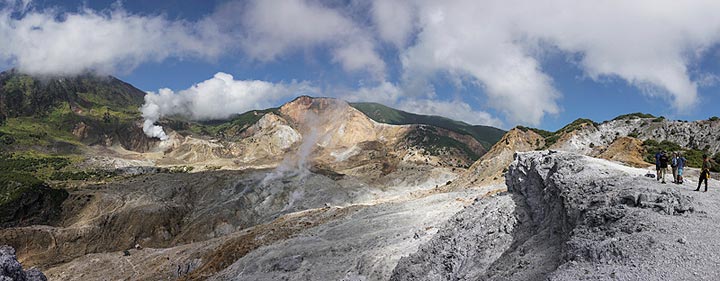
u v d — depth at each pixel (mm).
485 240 25328
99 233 105438
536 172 27078
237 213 118812
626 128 80750
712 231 14438
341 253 38094
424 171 158875
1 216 109875
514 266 19812
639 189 18109
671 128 74062
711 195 18469
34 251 95000
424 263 27344
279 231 51906
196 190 133500
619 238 14945
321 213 59812
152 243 107000
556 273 14656
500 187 50531
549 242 20578
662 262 13016
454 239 27031
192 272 49375
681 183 21000
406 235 37719
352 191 134750
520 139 88500
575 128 84375
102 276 60688
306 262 38156
